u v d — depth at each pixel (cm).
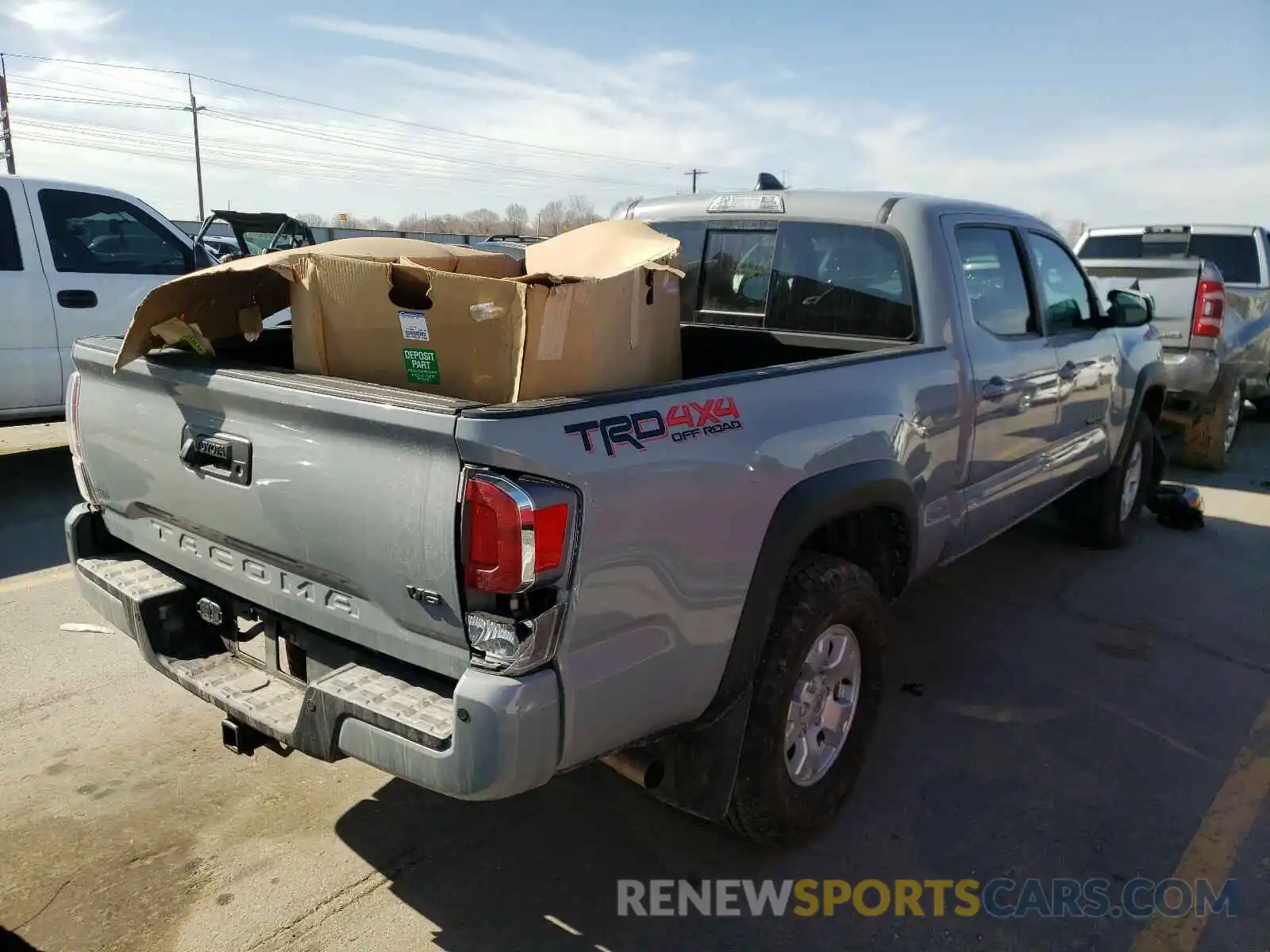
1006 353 391
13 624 438
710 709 250
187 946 247
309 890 270
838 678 298
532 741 198
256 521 242
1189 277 732
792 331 400
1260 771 343
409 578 209
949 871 287
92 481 305
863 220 375
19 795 308
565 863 286
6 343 636
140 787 315
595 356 250
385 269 238
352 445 214
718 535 237
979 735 365
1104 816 315
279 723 234
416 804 312
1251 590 520
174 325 274
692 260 433
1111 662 430
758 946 255
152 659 271
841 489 277
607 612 210
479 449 192
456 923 259
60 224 664
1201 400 772
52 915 256
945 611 485
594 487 204
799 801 283
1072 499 572
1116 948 258
